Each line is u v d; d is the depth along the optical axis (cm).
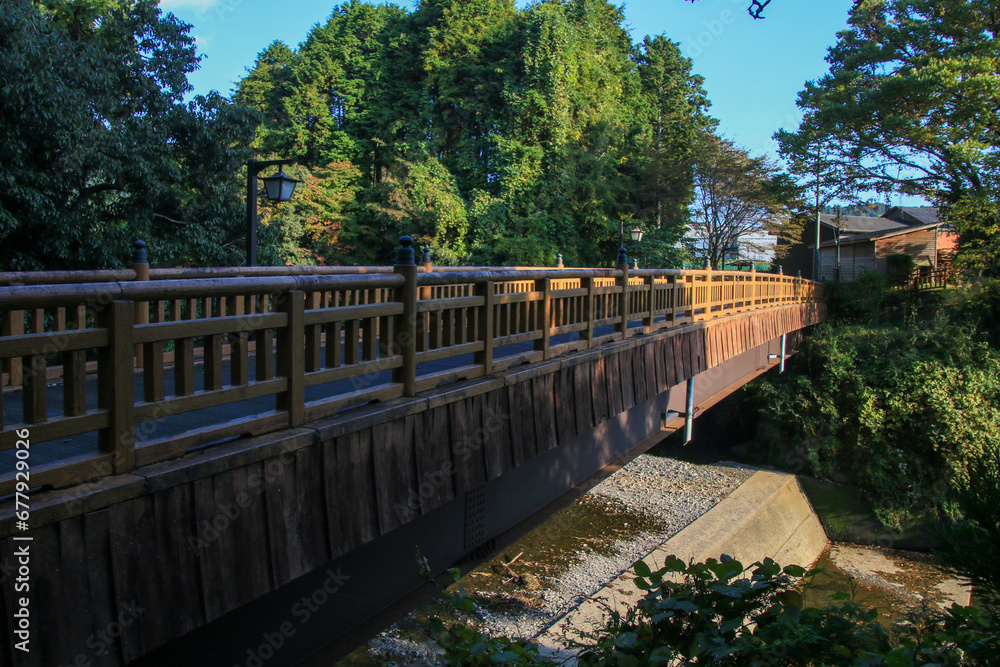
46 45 1097
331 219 3158
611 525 1652
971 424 1756
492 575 1370
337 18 4200
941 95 2111
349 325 363
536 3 3503
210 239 1388
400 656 1070
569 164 3128
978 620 213
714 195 2983
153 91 1351
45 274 470
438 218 2894
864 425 1861
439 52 3491
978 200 2152
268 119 3556
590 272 627
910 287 2672
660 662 246
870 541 1806
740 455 2152
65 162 1121
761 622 258
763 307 1551
